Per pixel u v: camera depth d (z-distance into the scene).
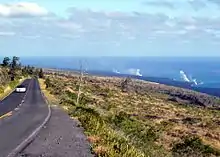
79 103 60.69
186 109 94.56
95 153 18.83
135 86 187.75
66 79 155.12
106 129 26.09
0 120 34.12
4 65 159.12
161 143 30.91
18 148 19.95
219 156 26.94
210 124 52.00
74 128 29.27
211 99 156.75
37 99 66.31
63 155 18.39
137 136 29.17
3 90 82.38
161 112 73.75
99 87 126.56
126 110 66.62
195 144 28.11
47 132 26.75
